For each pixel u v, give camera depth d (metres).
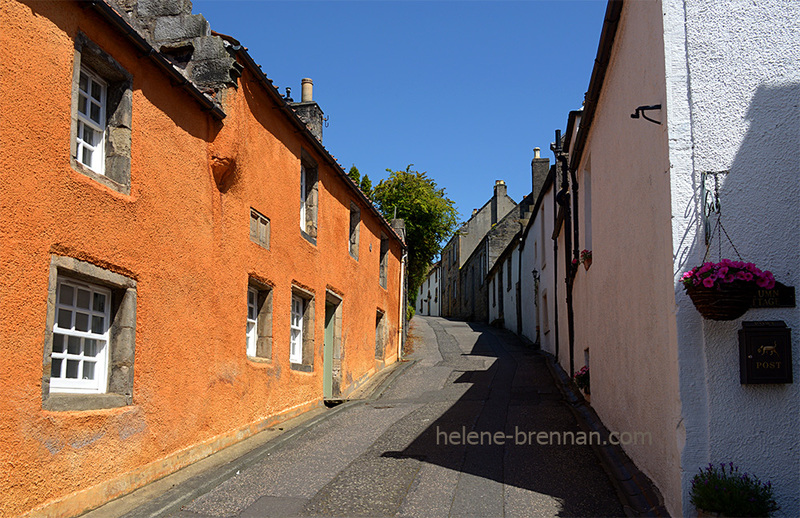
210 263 8.49
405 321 23.91
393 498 6.77
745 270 5.19
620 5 7.65
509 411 11.79
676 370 5.54
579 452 8.63
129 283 6.71
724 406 5.38
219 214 8.75
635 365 7.45
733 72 5.77
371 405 12.99
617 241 8.53
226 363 8.86
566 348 16.48
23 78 5.31
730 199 5.61
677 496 5.50
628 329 7.85
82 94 6.49
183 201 7.84
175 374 7.55
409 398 13.98
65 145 5.80
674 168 5.73
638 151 7.11
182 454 7.64
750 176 5.62
